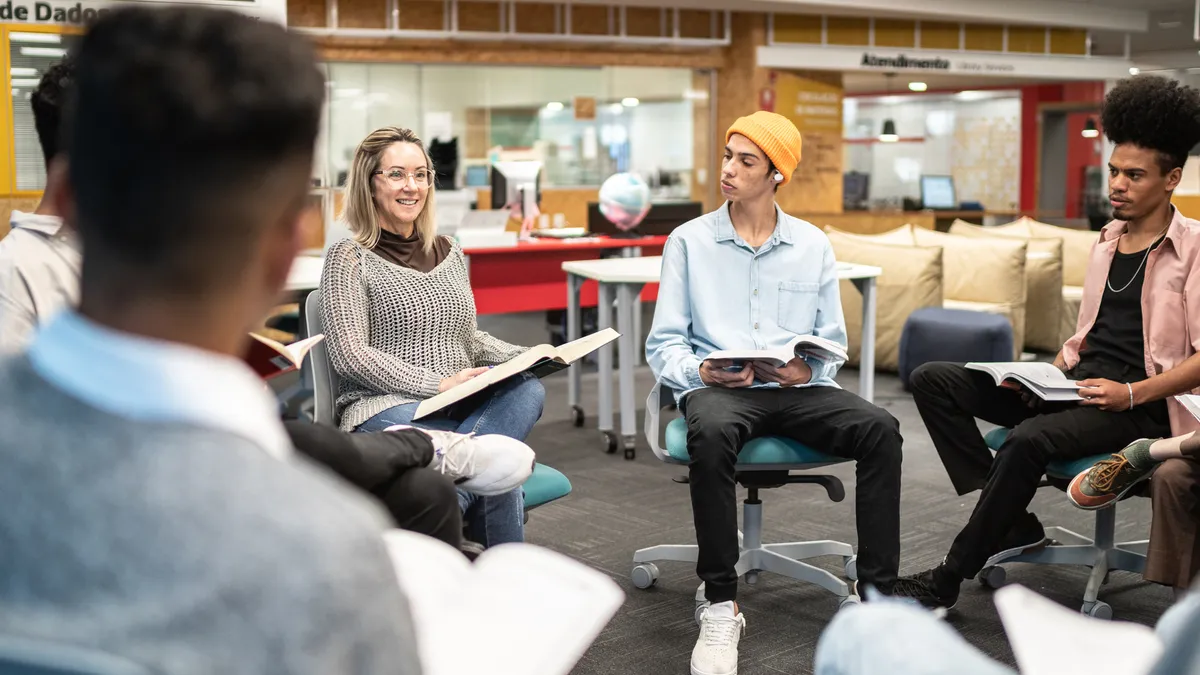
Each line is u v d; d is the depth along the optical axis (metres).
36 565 0.43
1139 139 2.71
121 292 0.49
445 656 0.60
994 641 2.61
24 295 1.62
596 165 11.08
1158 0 11.66
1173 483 2.39
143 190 0.47
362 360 2.47
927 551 3.33
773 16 10.98
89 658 0.42
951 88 17.22
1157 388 2.61
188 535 0.43
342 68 9.77
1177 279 2.69
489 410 2.45
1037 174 16.39
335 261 2.56
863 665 0.59
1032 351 6.80
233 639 0.42
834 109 11.60
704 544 2.52
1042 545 2.96
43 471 0.44
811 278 2.89
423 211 2.67
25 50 4.42
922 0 10.74
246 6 4.19
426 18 9.77
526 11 10.15
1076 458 2.62
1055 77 12.58
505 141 10.62
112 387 0.45
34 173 4.49
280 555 0.43
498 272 5.75
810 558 3.26
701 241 2.91
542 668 0.60
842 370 6.49
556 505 3.86
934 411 2.87
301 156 0.51
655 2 10.09
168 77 0.47
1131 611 2.83
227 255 0.49
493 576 0.65
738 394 2.69
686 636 2.67
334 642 0.43
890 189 18.58
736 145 2.84
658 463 4.47
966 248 6.44
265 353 2.02
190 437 0.45
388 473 1.82
